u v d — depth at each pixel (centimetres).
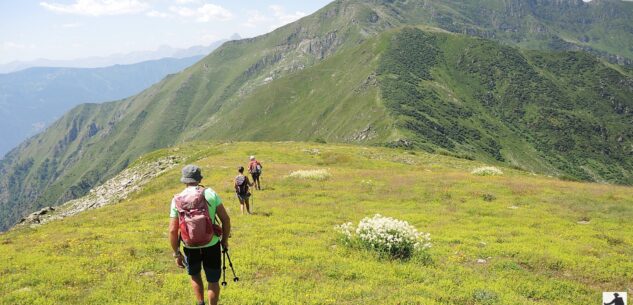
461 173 4650
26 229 2841
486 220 2322
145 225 2195
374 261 1429
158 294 1119
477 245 1764
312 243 1661
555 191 3338
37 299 1107
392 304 1056
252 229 1953
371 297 1109
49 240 1947
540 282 1335
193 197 872
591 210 2638
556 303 1180
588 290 1289
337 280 1249
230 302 1056
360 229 1619
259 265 1360
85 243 1727
